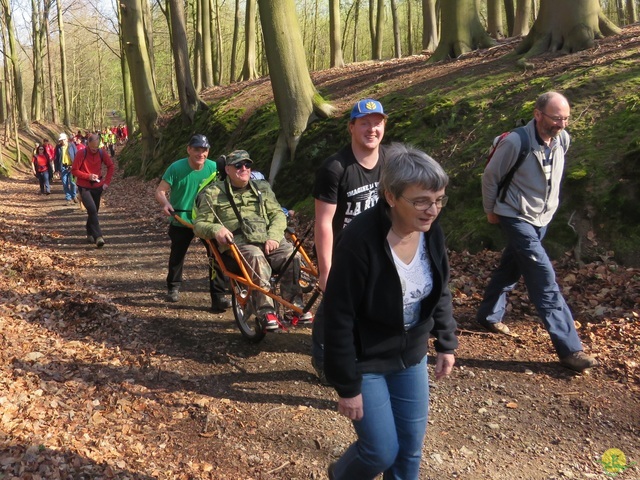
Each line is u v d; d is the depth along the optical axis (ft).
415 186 7.45
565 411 13.57
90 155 32.32
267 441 12.60
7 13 102.58
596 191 21.89
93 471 11.05
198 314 20.52
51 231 37.35
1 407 12.91
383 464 8.36
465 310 19.57
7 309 19.89
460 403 14.10
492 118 28.48
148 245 32.35
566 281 20.12
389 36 153.99
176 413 13.66
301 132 37.37
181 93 64.49
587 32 32.22
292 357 16.75
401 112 32.45
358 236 7.77
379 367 8.27
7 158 96.84
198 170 21.42
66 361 16.06
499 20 56.95
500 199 15.53
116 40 189.98
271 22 36.50
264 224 17.17
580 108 25.59
